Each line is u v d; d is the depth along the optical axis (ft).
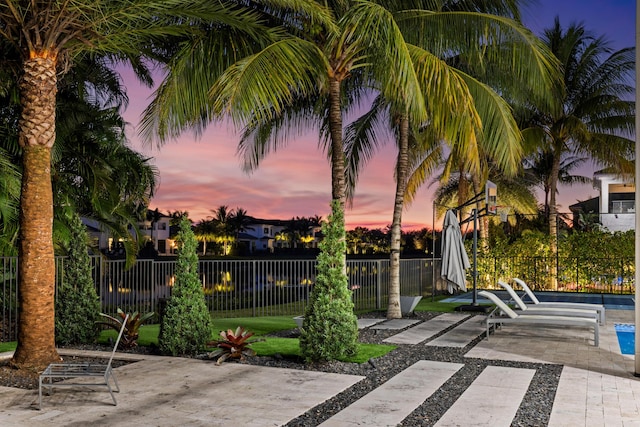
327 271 28.73
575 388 23.44
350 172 52.21
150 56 38.58
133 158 54.70
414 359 29.43
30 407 20.42
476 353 31.12
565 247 78.07
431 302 62.23
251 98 29.50
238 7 36.70
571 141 84.07
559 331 39.73
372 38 32.22
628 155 80.48
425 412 20.01
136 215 59.82
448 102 34.17
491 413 19.90
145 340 35.27
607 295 70.74
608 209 110.22
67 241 46.55
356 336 29.43
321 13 31.50
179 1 30.19
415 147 64.23
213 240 344.69
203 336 30.53
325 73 37.27
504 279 79.20
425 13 37.70
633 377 25.48
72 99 50.24
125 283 48.91
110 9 28.94
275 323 45.09
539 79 36.83
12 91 43.37
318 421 19.01
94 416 19.34
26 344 26.94
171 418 19.12
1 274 43.14
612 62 79.56
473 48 37.11
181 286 30.63
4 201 41.27
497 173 106.32
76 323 33.17
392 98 38.65
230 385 23.59
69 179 51.80
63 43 28.04
